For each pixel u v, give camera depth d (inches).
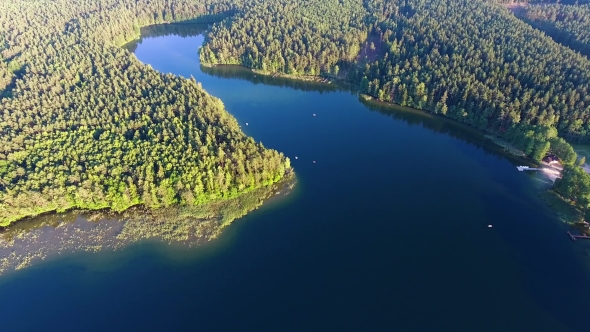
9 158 5551.2
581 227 5191.9
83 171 5442.9
